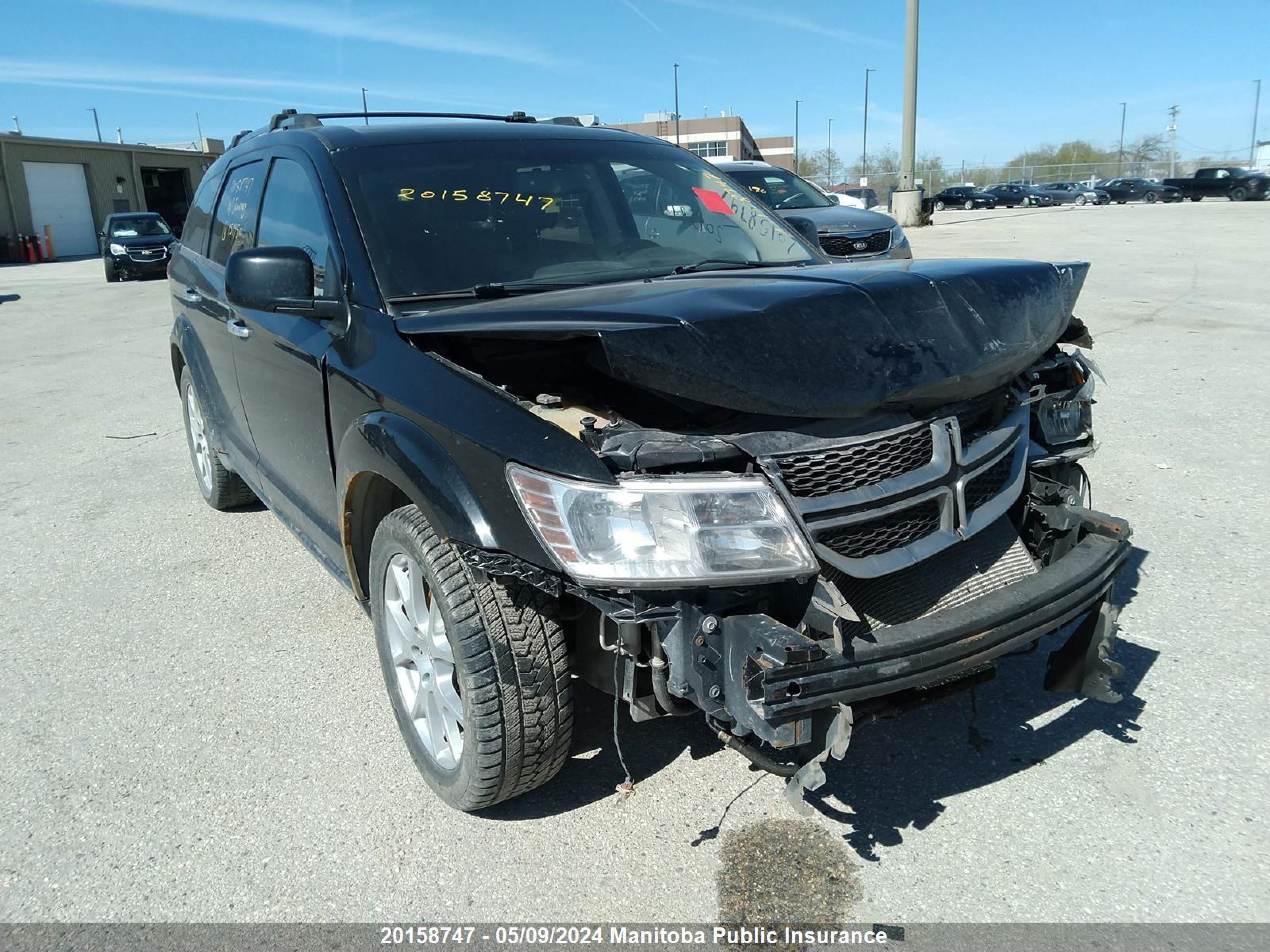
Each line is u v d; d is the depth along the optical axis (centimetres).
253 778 303
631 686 232
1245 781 283
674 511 217
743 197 405
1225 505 495
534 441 229
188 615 420
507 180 350
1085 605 257
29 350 1220
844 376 234
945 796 283
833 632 218
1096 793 281
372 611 303
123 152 4331
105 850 271
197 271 477
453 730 272
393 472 258
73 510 569
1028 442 282
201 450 550
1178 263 1572
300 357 327
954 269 284
